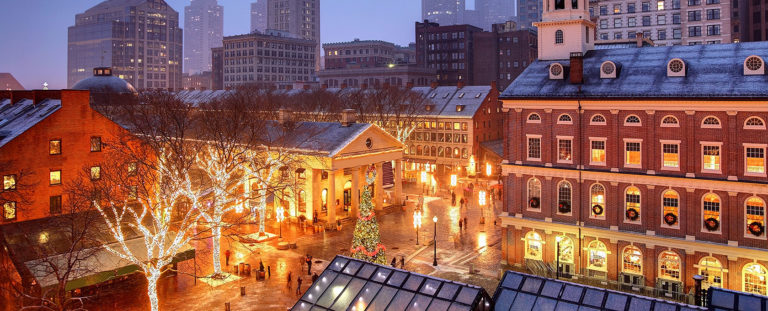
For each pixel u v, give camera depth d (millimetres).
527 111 48844
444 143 108000
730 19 122875
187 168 46875
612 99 44188
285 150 63938
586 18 52031
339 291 32156
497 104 113375
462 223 67812
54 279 39125
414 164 111812
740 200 40281
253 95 108000
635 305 27984
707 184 41062
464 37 194500
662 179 42719
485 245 59250
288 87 147500
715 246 40938
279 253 57094
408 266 52219
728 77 41188
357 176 71000
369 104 100938
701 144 41469
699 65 43688
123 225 48375
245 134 70438
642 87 43688
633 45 68562
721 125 40656
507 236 50406
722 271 41156
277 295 45156
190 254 47562
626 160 44688
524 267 49562
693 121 41562
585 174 45938
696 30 121625
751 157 39906
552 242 47969
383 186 82500
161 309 42094
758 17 131500
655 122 43031
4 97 71812
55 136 49906
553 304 29359
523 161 49250
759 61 40094
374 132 72500
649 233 43625
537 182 48812
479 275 49500
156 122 65250
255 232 64812
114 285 46844
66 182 50562
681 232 42594
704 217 41875
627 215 44812
